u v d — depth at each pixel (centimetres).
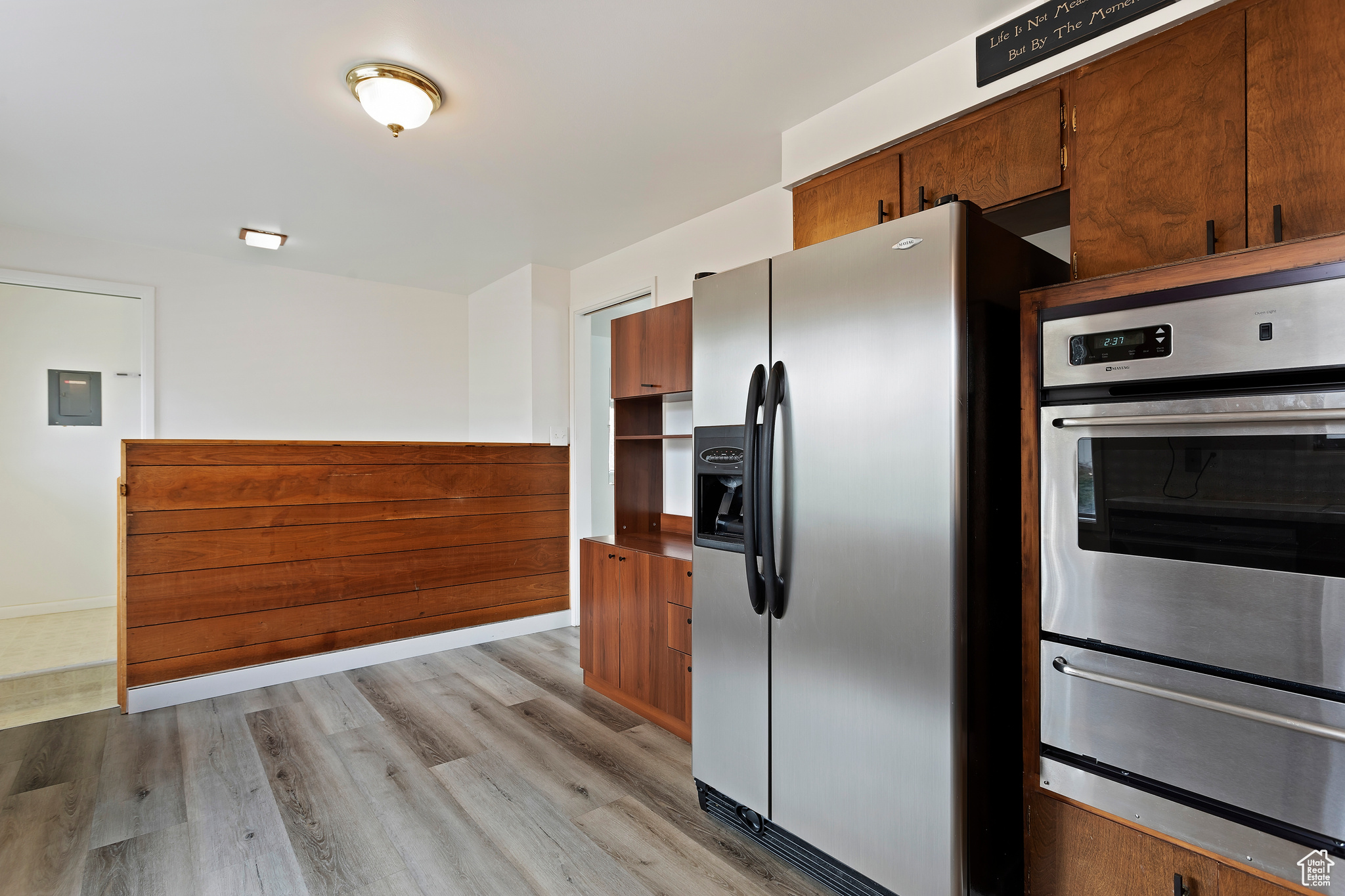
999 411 157
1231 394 121
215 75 216
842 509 166
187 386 424
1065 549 144
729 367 200
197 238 392
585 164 288
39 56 203
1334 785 108
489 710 295
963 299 144
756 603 184
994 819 154
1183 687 126
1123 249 159
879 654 157
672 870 184
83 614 455
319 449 342
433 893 173
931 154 206
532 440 441
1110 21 160
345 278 487
